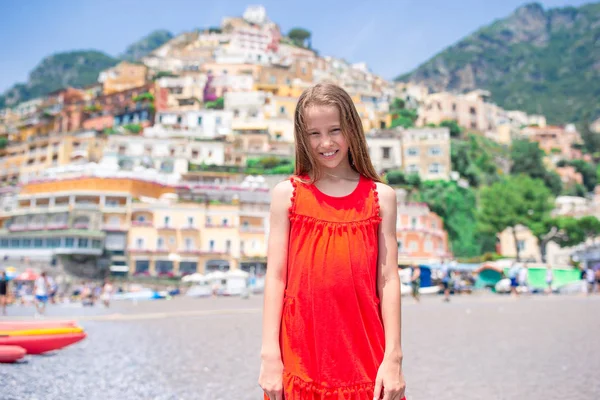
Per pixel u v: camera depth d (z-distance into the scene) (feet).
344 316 7.51
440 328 49.98
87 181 252.62
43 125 410.93
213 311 87.97
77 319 69.10
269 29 559.38
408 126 388.57
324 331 7.47
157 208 243.40
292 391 7.45
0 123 488.02
